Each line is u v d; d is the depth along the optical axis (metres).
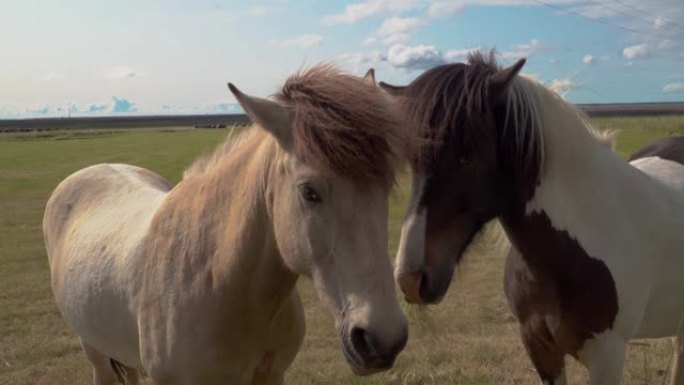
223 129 68.62
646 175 3.38
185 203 2.72
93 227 3.38
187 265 2.53
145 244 2.78
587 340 2.99
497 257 8.24
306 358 4.93
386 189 2.00
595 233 2.98
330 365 4.77
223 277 2.40
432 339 5.14
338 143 1.87
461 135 2.67
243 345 2.51
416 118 2.65
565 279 2.95
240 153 2.55
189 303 2.48
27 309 6.56
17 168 25.97
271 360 2.66
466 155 2.69
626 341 3.02
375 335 1.86
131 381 3.74
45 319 6.23
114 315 2.94
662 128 26.84
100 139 49.84
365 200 1.94
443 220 2.70
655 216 3.17
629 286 2.99
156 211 2.91
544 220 2.95
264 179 2.29
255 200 2.33
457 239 2.75
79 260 3.24
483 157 2.75
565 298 2.97
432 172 2.63
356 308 1.91
